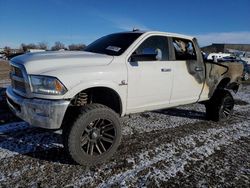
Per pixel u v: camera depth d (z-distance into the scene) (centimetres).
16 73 341
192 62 483
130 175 317
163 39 439
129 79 370
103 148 341
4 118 502
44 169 318
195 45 499
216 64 540
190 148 413
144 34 414
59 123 309
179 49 471
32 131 440
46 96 303
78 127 309
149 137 453
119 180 304
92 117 317
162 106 443
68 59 337
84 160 324
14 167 318
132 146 406
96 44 457
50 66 319
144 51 402
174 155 383
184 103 490
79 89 316
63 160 344
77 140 311
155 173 325
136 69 380
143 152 386
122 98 369
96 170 324
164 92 432
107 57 364
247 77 1656
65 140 311
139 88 388
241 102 856
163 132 486
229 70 581
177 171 334
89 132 326
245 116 660
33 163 331
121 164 344
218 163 365
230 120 607
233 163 368
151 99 414
